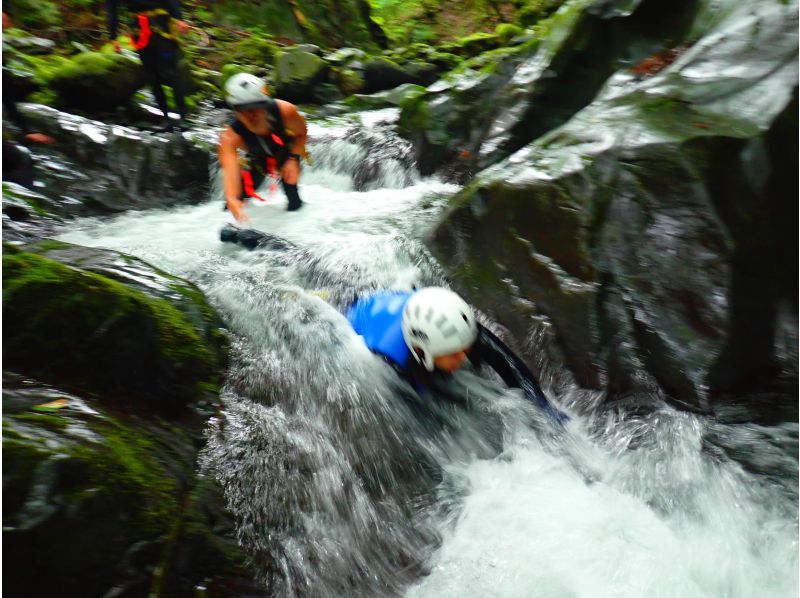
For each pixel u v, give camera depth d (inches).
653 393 143.1
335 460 126.6
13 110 229.9
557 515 125.3
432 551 120.5
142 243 198.7
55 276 119.3
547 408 141.9
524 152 170.1
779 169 139.6
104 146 238.7
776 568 117.9
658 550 119.9
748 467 129.6
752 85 150.5
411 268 174.2
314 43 443.2
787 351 147.9
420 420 138.0
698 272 141.1
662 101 159.3
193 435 120.6
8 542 80.4
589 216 149.5
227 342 146.6
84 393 113.0
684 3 223.0
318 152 280.5
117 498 91.0
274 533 113.2
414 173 271.0
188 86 331.6
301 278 178.1
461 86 277.1
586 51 243.0
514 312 158.1
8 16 348.5
